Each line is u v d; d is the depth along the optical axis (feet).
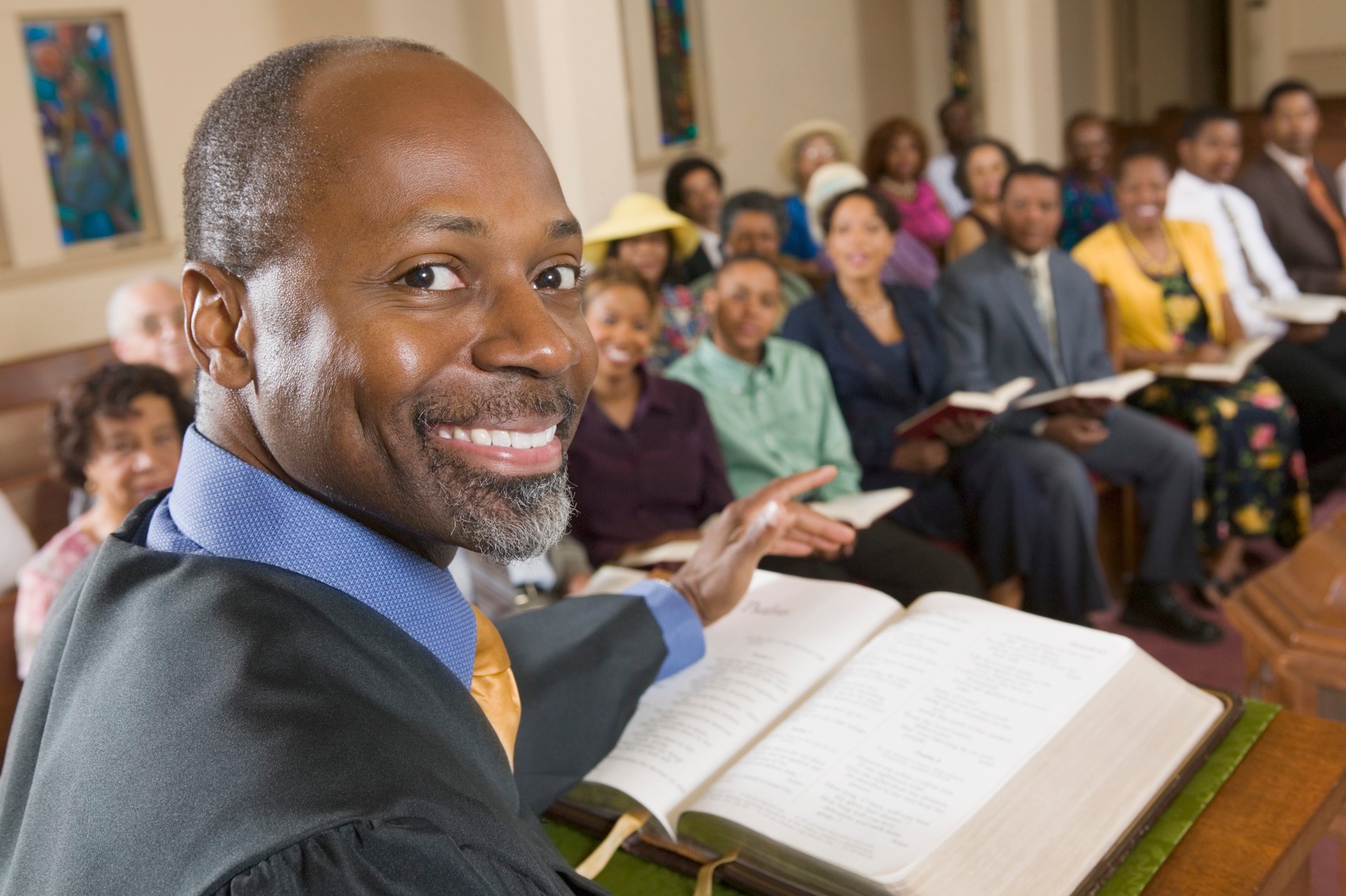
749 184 23.68
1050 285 10.92
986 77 20.98
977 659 3.03
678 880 2.67
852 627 3.38
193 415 6.81
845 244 10.19
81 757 1.79
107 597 2.04
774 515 3.39
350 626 1.98
